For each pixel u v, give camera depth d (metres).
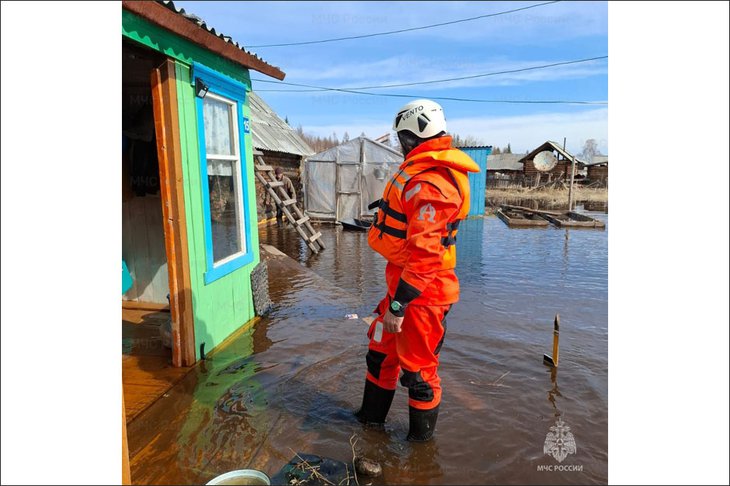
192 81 4.18
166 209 4.02
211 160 4.70
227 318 4.98
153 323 5.21
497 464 2.93
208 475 2.78
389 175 16.31
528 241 13.02
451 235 2.89
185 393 3.75
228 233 5.13
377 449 3.07
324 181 16.86
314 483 2.72
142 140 5.34
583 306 6.48
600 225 16.19
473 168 2.85
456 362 4.47
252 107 17.56
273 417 3.43
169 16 3.47
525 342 5.02
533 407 3.64
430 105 2.93
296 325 5.45
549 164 29.47
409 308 2.88
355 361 4.45
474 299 6.84
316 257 10.52
